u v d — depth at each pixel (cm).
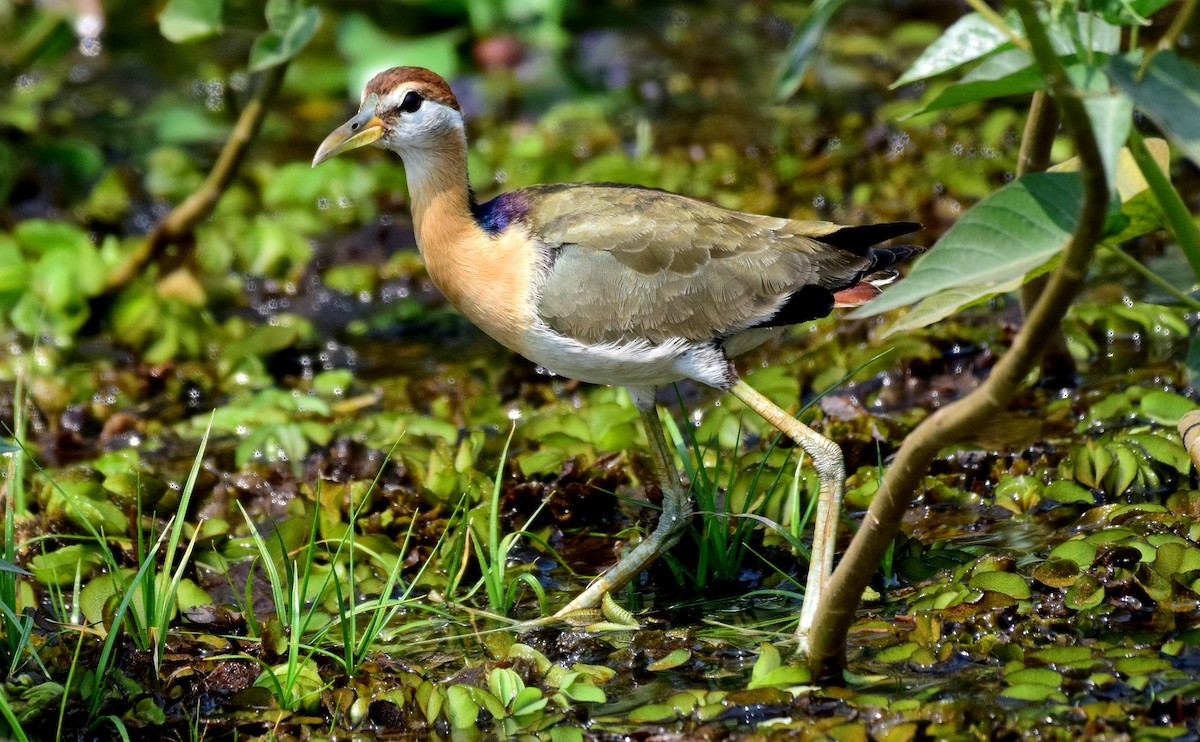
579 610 923
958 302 658
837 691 762
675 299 958
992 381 595
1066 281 557
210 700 818
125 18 2069
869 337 1296
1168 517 900
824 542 896
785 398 1167
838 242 998
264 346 1373
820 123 1783
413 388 1296
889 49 1989
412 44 1922
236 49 2034
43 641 852
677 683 813
